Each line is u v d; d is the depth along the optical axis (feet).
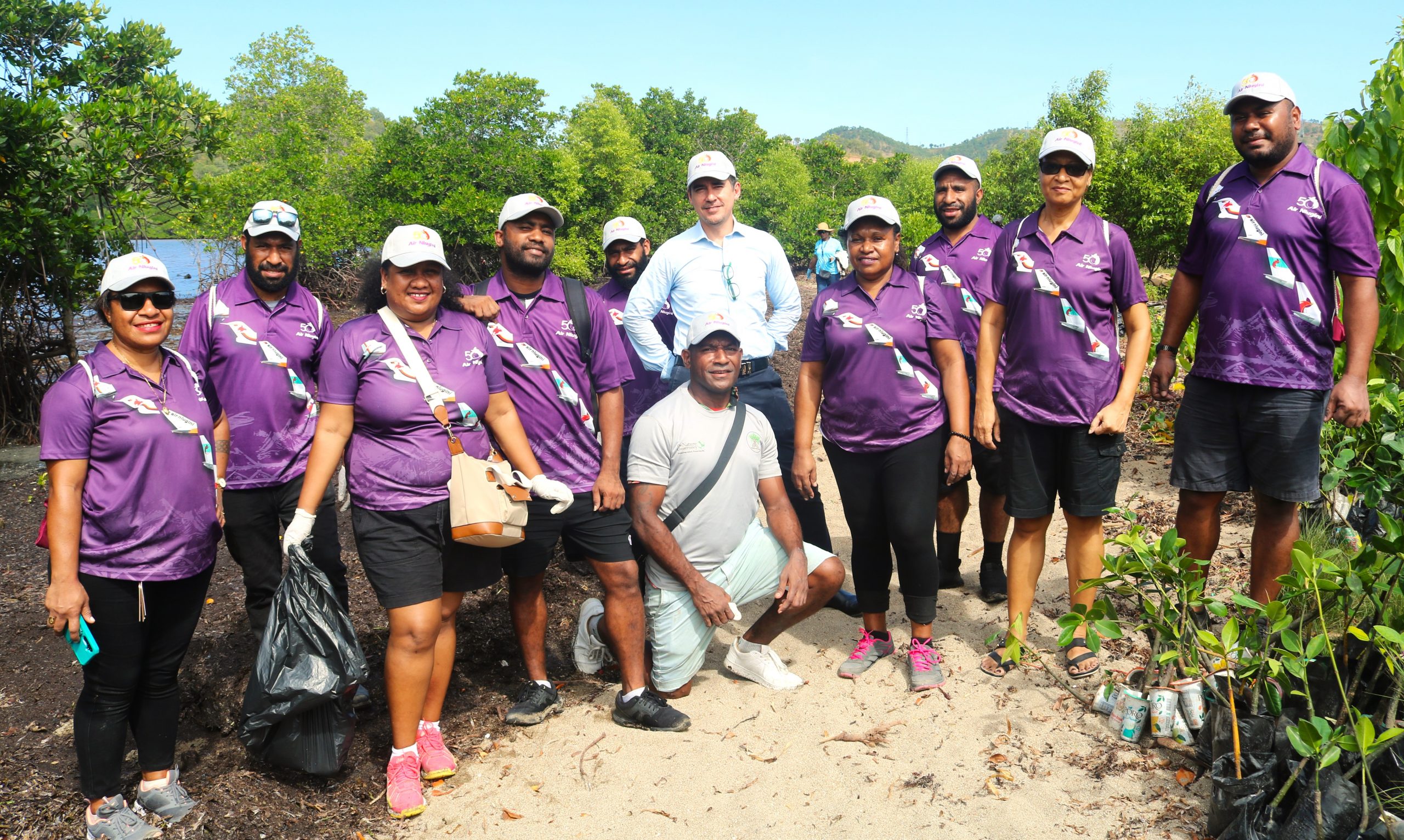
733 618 12.82
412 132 86.48
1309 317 11.64
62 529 9.50
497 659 15.20
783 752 12.17
